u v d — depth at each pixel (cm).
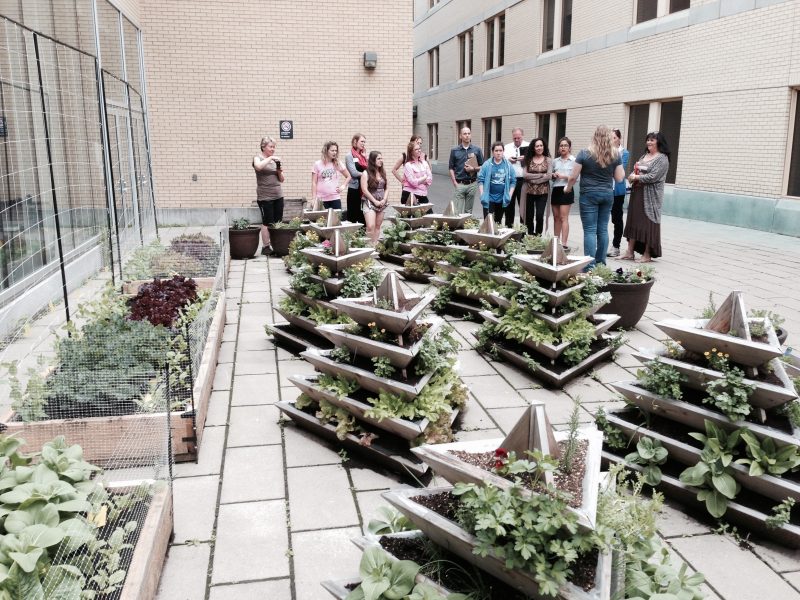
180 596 283
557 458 245
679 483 350
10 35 621
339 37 1287
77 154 790
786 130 1203
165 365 415
